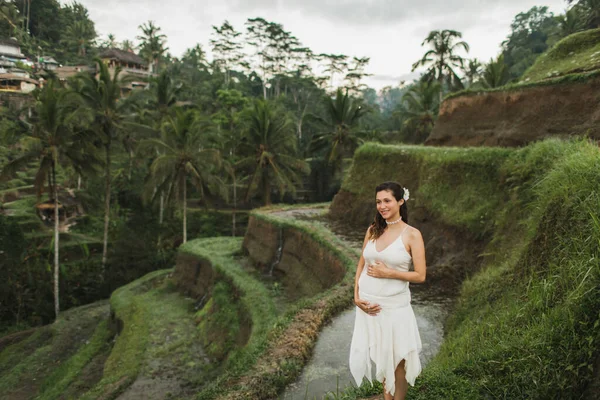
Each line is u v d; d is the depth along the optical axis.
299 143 55.34
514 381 3.24
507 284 6.36
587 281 3.39
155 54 69.75
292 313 8.85
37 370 18.77
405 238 2.86
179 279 23.48
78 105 27.84
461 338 5.54
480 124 15.10
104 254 30.84
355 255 12.88
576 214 4.62
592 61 12.79
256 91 76.06
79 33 82.06
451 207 11.83
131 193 43.59
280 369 6.48
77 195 41.91
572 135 11.26
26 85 57.16
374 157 18.47
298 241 17.03
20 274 27.09
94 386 14.31
